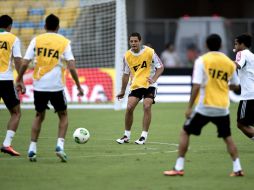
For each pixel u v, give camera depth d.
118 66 72.69
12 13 86.62
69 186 29.39
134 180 30.84
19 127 56.28
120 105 74.12
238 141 47.34
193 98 30.61
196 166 35.09
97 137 49.00
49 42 35.25
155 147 43.19
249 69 41.34
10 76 39.09
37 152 40.41
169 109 74.88
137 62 45.00
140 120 62.50
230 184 29.91
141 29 99.38
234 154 31.78
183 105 80.19
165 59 95.31
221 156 38.97
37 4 87.25
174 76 85.31
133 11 115.88
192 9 122.50
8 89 38.88
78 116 66.50
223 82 31.17
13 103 39.00
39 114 35.72
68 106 77.06
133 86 45.09
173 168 32.75
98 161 36.75
